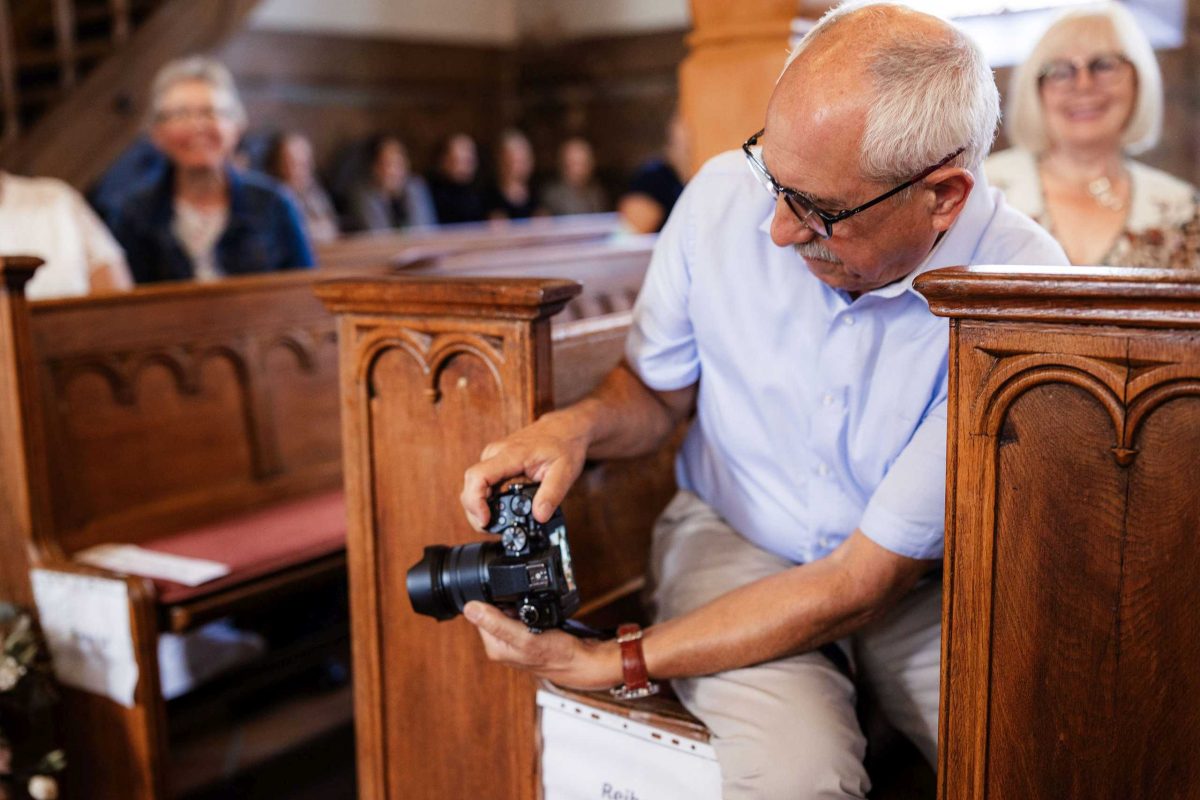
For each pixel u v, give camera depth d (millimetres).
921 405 1593
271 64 8828
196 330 2752
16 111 5570
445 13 10234
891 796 1675
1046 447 1235
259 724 3225
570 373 1963
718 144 2611
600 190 9961
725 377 1748
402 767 1991
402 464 1866
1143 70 2543
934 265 1540
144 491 2652
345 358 1889
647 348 1786
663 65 10000
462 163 8867
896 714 1754
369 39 9562
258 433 2918
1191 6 5785
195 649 3082
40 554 2398
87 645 2355
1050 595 1263
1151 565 1196
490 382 1733
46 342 2430
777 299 1647
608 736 1710
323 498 3023
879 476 1664
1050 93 2584
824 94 1354
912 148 1356
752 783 1514
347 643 3291
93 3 6250
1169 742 1220
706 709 1604
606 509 2057
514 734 1823
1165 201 2609
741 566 1789
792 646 1562
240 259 3545
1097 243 2635
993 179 2748
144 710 2307
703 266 1695
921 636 1708
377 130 9742
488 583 1521
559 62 10516
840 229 1425
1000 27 3363
